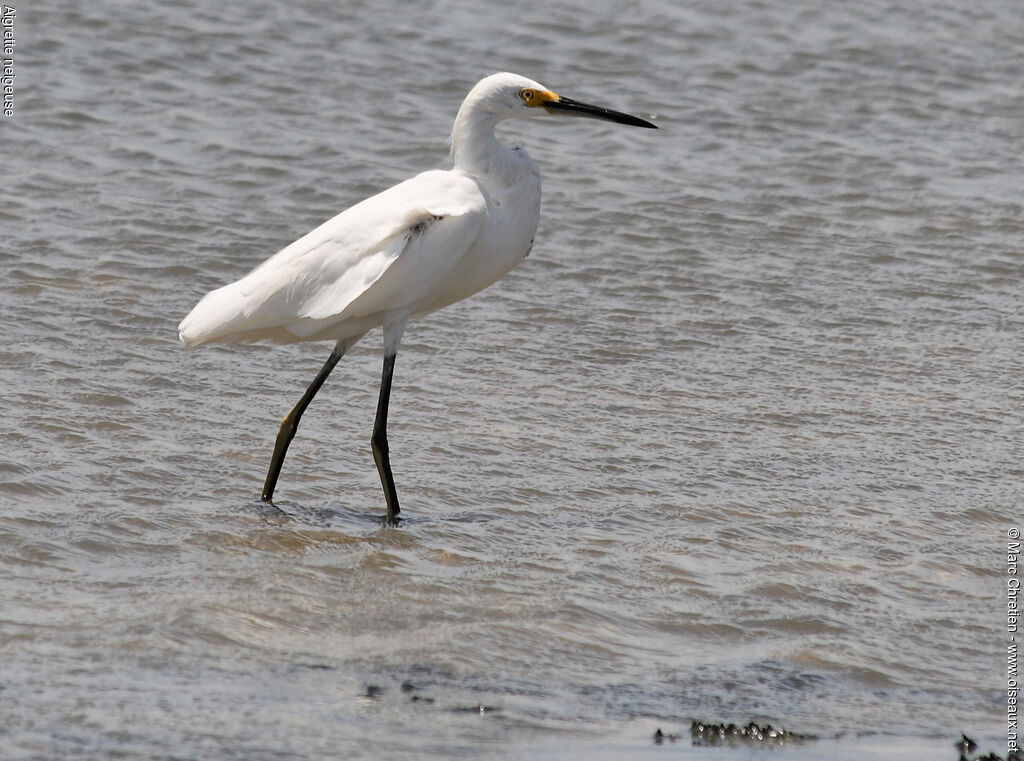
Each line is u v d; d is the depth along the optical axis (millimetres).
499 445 12695
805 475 12352
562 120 22562
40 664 8273
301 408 11328
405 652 8875
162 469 11648
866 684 8938
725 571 10430
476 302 16344
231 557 10164
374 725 7863
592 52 25219
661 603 9844
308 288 11141
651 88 24016
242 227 18172
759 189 20391
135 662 8422
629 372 14695
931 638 9594
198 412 12969
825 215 19672
